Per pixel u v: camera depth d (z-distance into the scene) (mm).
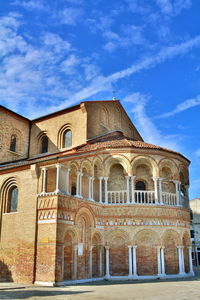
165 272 31062
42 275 24531
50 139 39500
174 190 35250
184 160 36656
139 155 32750
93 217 29906
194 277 31516
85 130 36281
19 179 28594
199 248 60812
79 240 27953
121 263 30281
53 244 24703
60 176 27109
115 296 18500
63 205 26188
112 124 41469
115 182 33500
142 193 33719
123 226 30719
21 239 26500
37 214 26359
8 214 28219
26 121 41344
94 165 32812
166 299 17406
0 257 27203
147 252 30625
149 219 31031
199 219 62875
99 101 39156
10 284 24266
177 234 32062
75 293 19719
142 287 23141
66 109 38750
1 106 37281
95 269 29547
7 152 37812
